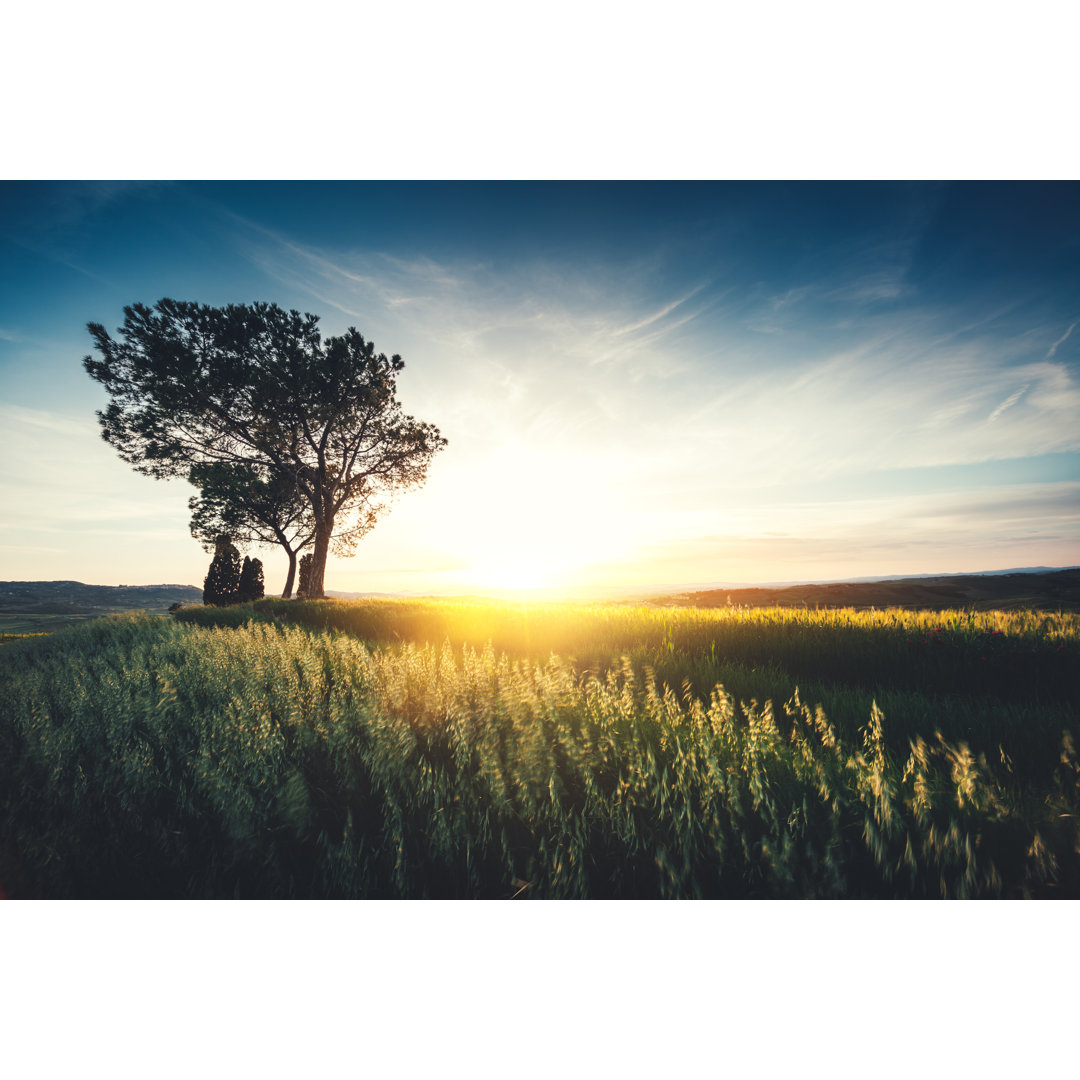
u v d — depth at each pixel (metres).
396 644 11.67
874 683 6.84
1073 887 2.82
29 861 3.76
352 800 3.91
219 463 26.83
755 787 3.29
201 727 5.30
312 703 5.55
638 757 3.72
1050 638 6.66
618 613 11.94
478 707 4.75
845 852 3.02
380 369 28.17
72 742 5.26
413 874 3.33
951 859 2.88
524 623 11.95
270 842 3.62
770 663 7.74
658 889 3.10
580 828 3.28
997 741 4.39
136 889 3.54
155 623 17.64
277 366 25.05
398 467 29.83
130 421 25.09
